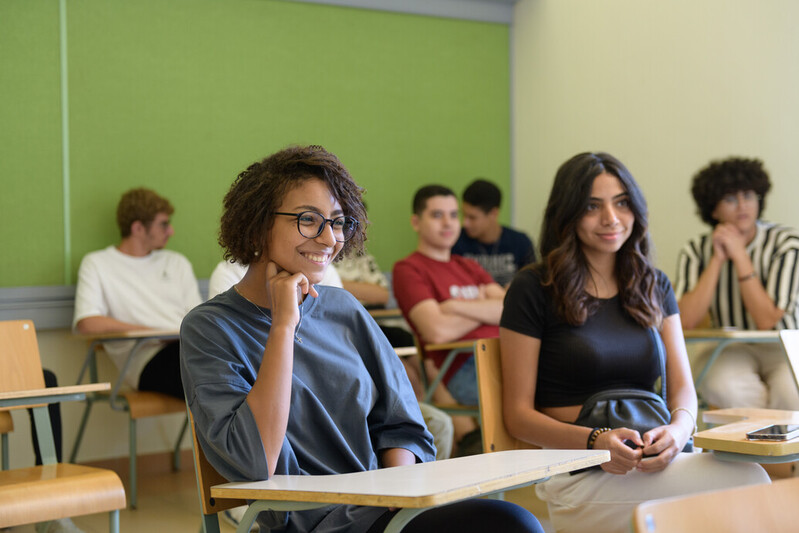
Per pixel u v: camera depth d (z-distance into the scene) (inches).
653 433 75.2
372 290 175.5
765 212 157.2
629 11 184.2
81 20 167.6
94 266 160.9
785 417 78.9
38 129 163.6
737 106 161.3
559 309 83.2
